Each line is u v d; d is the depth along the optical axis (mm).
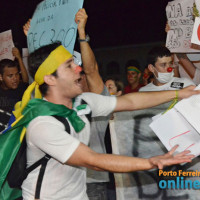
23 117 1959
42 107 1950
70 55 2035
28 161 2043
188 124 2277
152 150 3094
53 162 2010
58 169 2023
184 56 3947
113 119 3152
